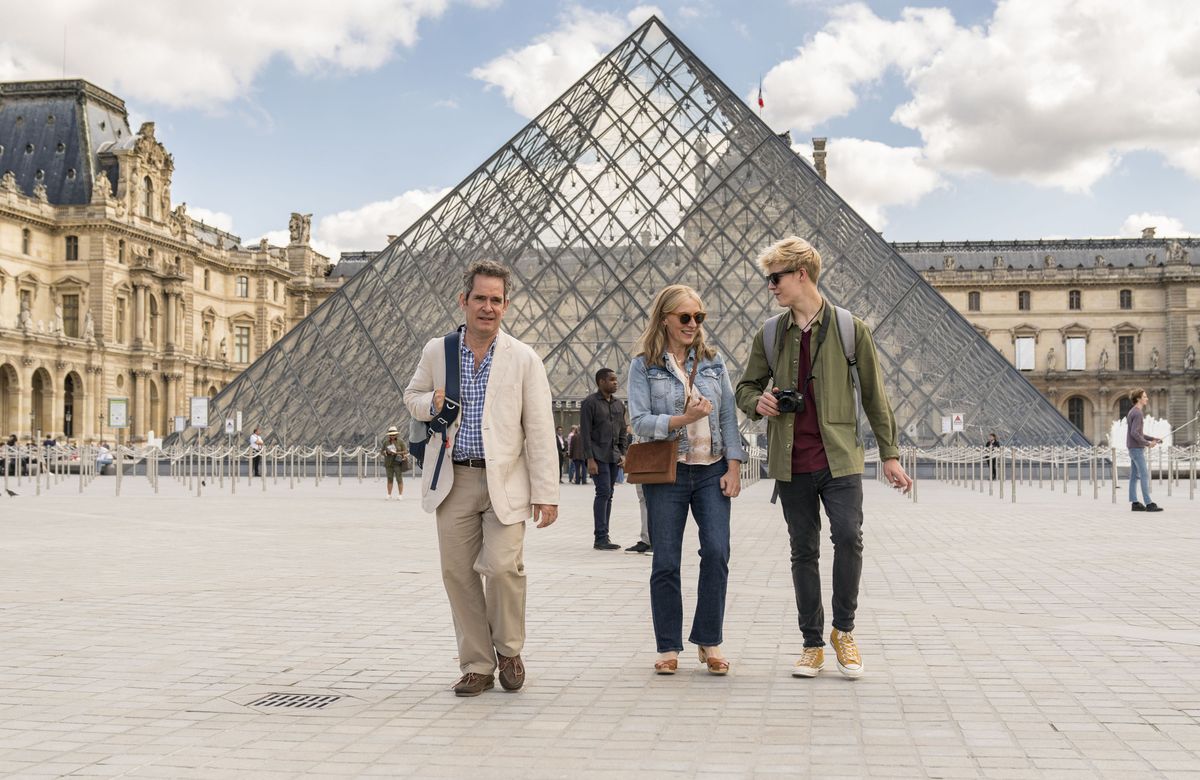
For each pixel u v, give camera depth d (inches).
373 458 2346.2
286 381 2310.5
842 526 389.4
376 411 2201.0
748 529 1012.5
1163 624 496.1
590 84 2549.2
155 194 5433.1
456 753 300.5
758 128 2399.1
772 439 401.4
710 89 2477.9
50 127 5354.3
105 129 5502.0
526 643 463.2
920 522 1085.8
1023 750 297.4
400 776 279.7
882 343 2135.8
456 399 380.5
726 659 426.9
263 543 892.6
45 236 4997.5
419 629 492.4
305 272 6633.9
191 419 2228.1
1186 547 832.3
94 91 5462.6
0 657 430.3
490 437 378.9
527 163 2449.6
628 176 2367.1
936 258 6688.0
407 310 2303.2
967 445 2070.6
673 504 408.5
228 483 2091.5
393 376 2225.6
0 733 321.7
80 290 5012.3
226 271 6033.5
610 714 343.3
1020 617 516.1
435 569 711.1
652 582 408.2
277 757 297.4
